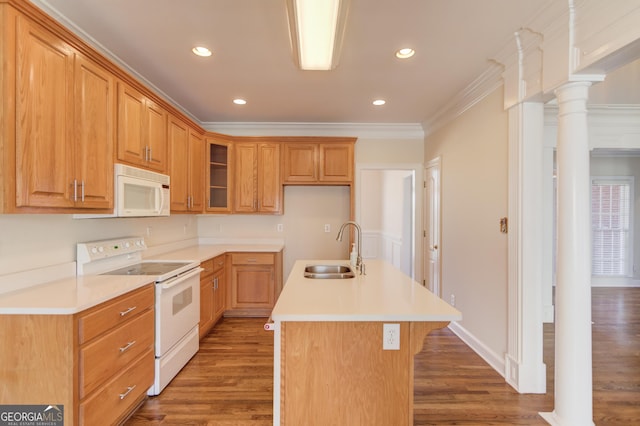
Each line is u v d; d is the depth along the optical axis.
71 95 1.85
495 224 2.73
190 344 2.90
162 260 3.02
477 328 3.05
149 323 2.25
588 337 1.89
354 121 4.40
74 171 1.87
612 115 3.96
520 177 2.38
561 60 1.92
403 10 1.97
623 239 5.90
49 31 1.69
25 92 1.55
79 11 1.98
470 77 2.94
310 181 4.32
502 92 2.65
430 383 2.53
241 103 3.66
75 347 1.60
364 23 2.11
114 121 2.23
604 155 5.82
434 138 4.24
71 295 1.77
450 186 3.69
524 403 2.26
